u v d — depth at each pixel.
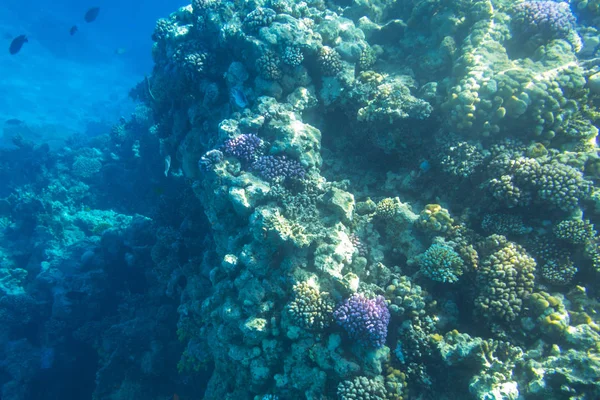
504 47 7.05
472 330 5.32
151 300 11.25
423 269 5.57
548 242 5.29
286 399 5.49
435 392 5.04
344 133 8.15
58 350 11.03
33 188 18.23
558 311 4.80
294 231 5.90
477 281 5.30
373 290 5.69
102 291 11.97
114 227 14.17
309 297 5.40
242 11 8.55
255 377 5.69
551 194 5.17
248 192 6.38
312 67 7.89
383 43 8.48
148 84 11.36
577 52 6.99
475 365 4.77
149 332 9.87
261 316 5.75
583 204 5.26
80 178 18.78
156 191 12.52
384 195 7.24
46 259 14.50
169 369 9.49
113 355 9.65
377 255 6.14
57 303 11.55
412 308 5.36
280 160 6.66
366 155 7.84
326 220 6.33
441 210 5.92
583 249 5.07
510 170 5.60
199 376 8.91
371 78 7.49
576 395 3.90
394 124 6.87
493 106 5.95
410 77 7.52
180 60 8.67
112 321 11.41
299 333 5.46
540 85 5.79
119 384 9.44
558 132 5.96
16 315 11.80
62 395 10.80
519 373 4.52
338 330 5.44
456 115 6.15
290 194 6.53
